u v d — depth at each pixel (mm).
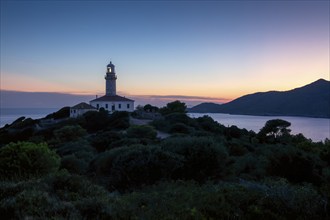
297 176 19859
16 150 16203
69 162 21453
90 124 67312
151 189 10883
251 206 7035
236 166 20203
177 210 6801
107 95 102125
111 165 17172
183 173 14805
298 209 7051
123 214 6688
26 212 6270
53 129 67625
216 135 50938
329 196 7734
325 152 33375
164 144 17594
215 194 7805
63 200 7625
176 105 94125
